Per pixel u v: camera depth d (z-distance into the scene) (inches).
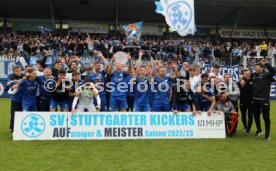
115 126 324.2
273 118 476.4
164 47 877.2
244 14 1129.4
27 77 328.8
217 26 1229.7
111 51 788.6
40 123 314.3
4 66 672.4
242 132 374.0
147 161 251.4
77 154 267.1
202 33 1231.5
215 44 1060.5
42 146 289.6
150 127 329.7
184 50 845.2
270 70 328.2
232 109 350.9
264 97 329.7
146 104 350.0
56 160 250.4
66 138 316.2
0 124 392.5
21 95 336.8
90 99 330.3
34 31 1156.5
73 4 1032.2
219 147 298.4
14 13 1111.6
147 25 1200.8
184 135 334.3
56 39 877.2
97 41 845.8
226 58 861.8
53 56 696.4
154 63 406.0
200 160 256.8
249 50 953.5
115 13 1109.7
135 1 1018.7
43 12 1103.0
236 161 256.2
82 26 1168.2
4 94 677.3
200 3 1018.1
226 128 347.3
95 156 262.2
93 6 1051.9
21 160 249.0
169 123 333.1
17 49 848.3
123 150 281.6
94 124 321.4
